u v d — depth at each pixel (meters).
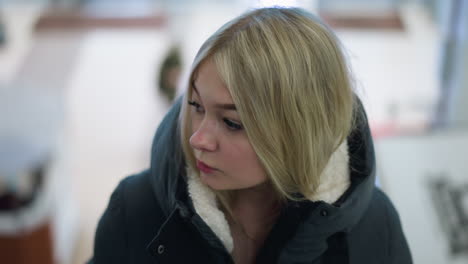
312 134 0.62
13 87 2.24
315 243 0.72
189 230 0.72
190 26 6.23
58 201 2.42
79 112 4.45
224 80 0.58
